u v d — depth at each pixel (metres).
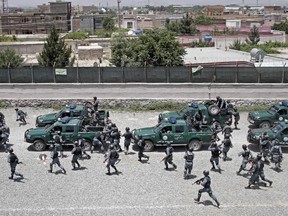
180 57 42.00
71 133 22.42
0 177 19.20
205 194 17.53
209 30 102.44
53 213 15.84
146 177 19.22
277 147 20.11
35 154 22.20
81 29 140.50
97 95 31.84
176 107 31.52
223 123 26.00
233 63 42.12
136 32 82.94
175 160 21.59
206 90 31.80
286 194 17.58
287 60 45.28
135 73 31.92
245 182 18.75
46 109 31.44
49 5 147.25
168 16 147.00
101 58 58.38
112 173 19.66
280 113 25.83
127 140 21.95
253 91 31.81
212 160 19.83
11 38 86.94
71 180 18.83
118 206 16.39
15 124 27.48
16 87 31.86
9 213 15.81
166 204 16.59
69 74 31.98
